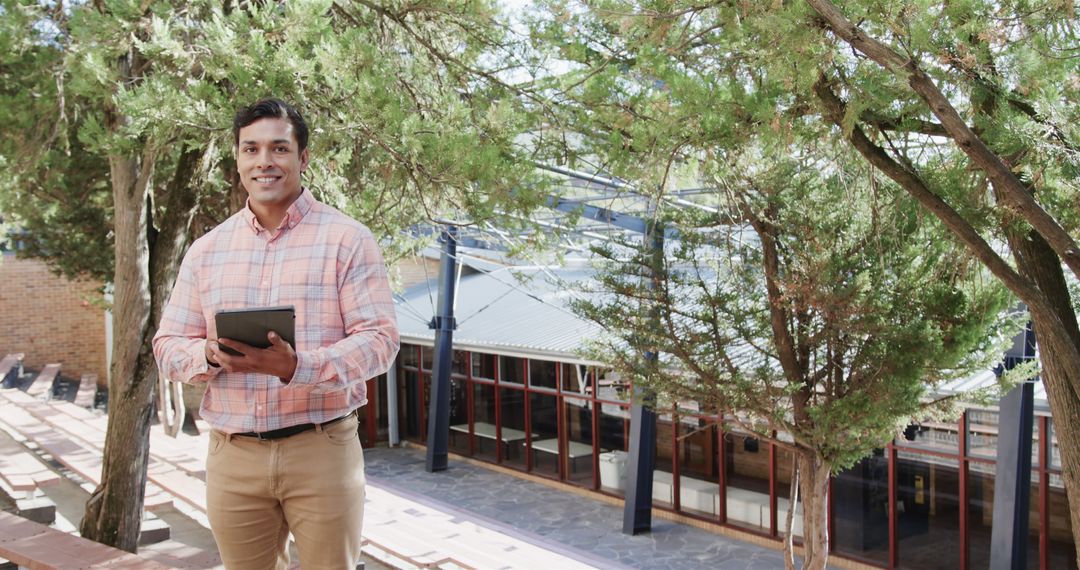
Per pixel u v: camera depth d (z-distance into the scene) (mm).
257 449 2234
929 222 7043
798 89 4512
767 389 8766
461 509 17906
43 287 23766
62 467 11023
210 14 6258
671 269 9609
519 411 21266
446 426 21656
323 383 1995
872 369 8312
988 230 5309
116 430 6457
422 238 9352
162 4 5277
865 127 5125
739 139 5047
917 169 5500
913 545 13758
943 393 12070
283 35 5465
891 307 8172
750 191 8523
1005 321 8695
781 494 15625
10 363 21094
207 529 8250
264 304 2186
